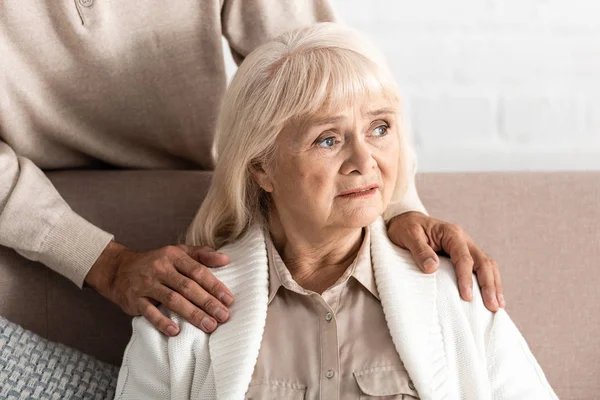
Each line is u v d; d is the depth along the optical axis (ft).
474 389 5.04
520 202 6.57
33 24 6.19
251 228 5.68
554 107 8.93
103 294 6.06
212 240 5.80
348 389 5.07
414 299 5.23
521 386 5.12
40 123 6.57
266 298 5.32
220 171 5.56
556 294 6.42
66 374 5.93
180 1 6.36
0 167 6.20
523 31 8.83
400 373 5.07
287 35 5.22
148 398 5.30
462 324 5.18
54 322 6.50
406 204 5.95
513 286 6.41
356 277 5.31
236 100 5.28
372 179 5.02
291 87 4.98
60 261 6.09
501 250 6.47
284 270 5.40
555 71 8.90
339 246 5.41
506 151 8.96
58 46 6.30
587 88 8.94
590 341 6.38
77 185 6.74
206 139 6.81
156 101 6.64
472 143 8.94
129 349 5.49
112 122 6.71
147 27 6.38
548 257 6.46
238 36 6.65
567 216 6.53
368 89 4.96
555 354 6.36
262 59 5.16
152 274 5.53
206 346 5.28
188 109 6.68
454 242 5.50
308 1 6.72
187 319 5.32
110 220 6.67
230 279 5.50
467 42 8.82
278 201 5.39
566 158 9.00
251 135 5.20
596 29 8.87
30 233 6.09
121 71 6.45
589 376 6.36
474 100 8.89
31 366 5.87
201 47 6.52
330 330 5.20
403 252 5.55
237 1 6.53
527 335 6.37
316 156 5.01
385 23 8.78
